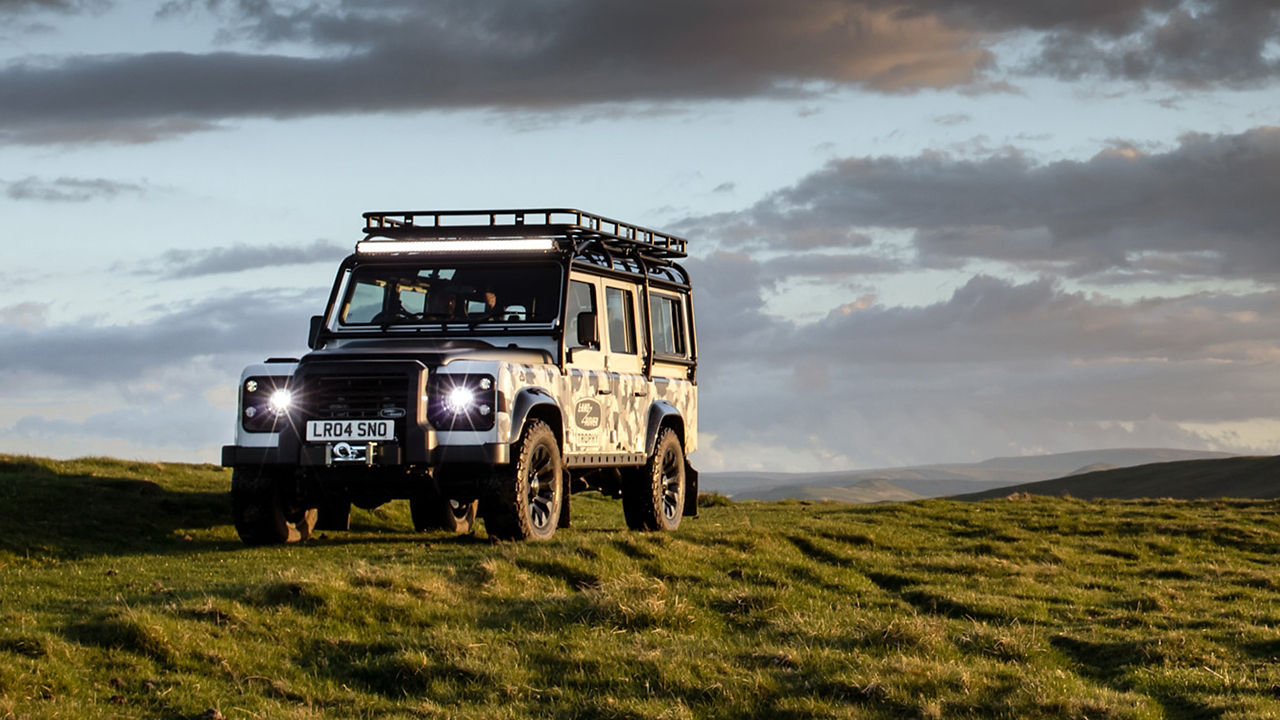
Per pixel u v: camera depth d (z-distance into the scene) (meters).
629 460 15.62
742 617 10.96
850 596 12.34
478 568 11.59
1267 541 19.47
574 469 14.89
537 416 13.61
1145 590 13.80
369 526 16.50
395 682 8.98
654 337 16.77
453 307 14.34
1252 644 10.79
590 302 14.88
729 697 8.74
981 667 9.59
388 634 9.80
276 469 13.48
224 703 8.24
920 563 14.51
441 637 9.59
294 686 8.70
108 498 15.32
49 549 12.95
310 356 13.11
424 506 16.62
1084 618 11.98
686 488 17.61
